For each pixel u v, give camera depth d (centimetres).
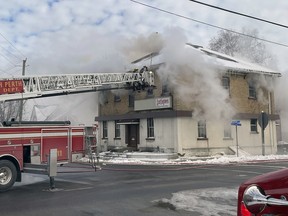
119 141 2881
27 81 1734
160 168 1753
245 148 2670
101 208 772
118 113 2911
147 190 1014
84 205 807
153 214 707
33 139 1138
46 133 1178
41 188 1084
